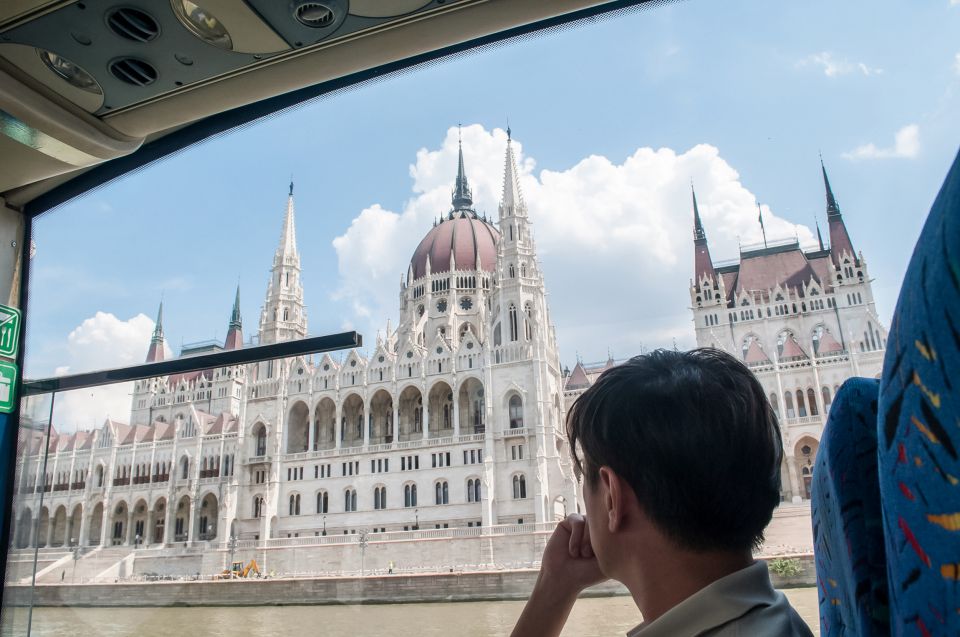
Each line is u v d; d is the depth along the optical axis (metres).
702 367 2.03
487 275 99.88
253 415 37.66
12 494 7.52
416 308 100.12
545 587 2.57
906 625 1.37
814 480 2.29
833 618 2.11
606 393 2.04
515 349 87.38
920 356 1.22
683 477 1.79
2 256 7.56
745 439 1.85
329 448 80.88
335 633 7.73
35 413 7.79
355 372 89.44
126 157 7.25
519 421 85.06
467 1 5.02
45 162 6.79
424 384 89.06
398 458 84.12
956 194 1.15
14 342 7.60
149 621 8.88
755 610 1.72
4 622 7.41
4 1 4.96
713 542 1.81
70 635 8.82
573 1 5.06
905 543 1.34
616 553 2.00
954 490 1.17
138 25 5.18
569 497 68.19
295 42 5.37
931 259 1.20
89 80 5.82
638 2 5.08
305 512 50.25
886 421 1.39
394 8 5.02
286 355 7.18
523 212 95.69
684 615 1.72
